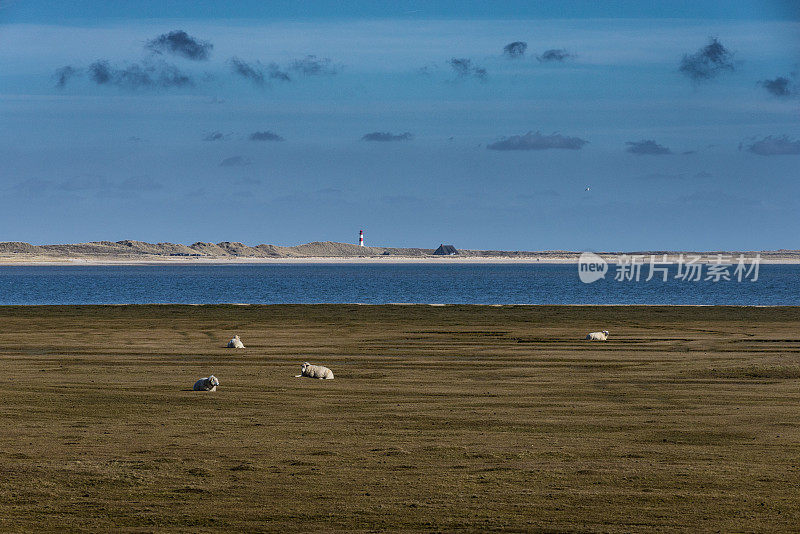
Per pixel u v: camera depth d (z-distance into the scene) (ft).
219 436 189.88
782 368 314.76
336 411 226.79
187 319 613.52
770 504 133.80
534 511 130.21
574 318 623.36
